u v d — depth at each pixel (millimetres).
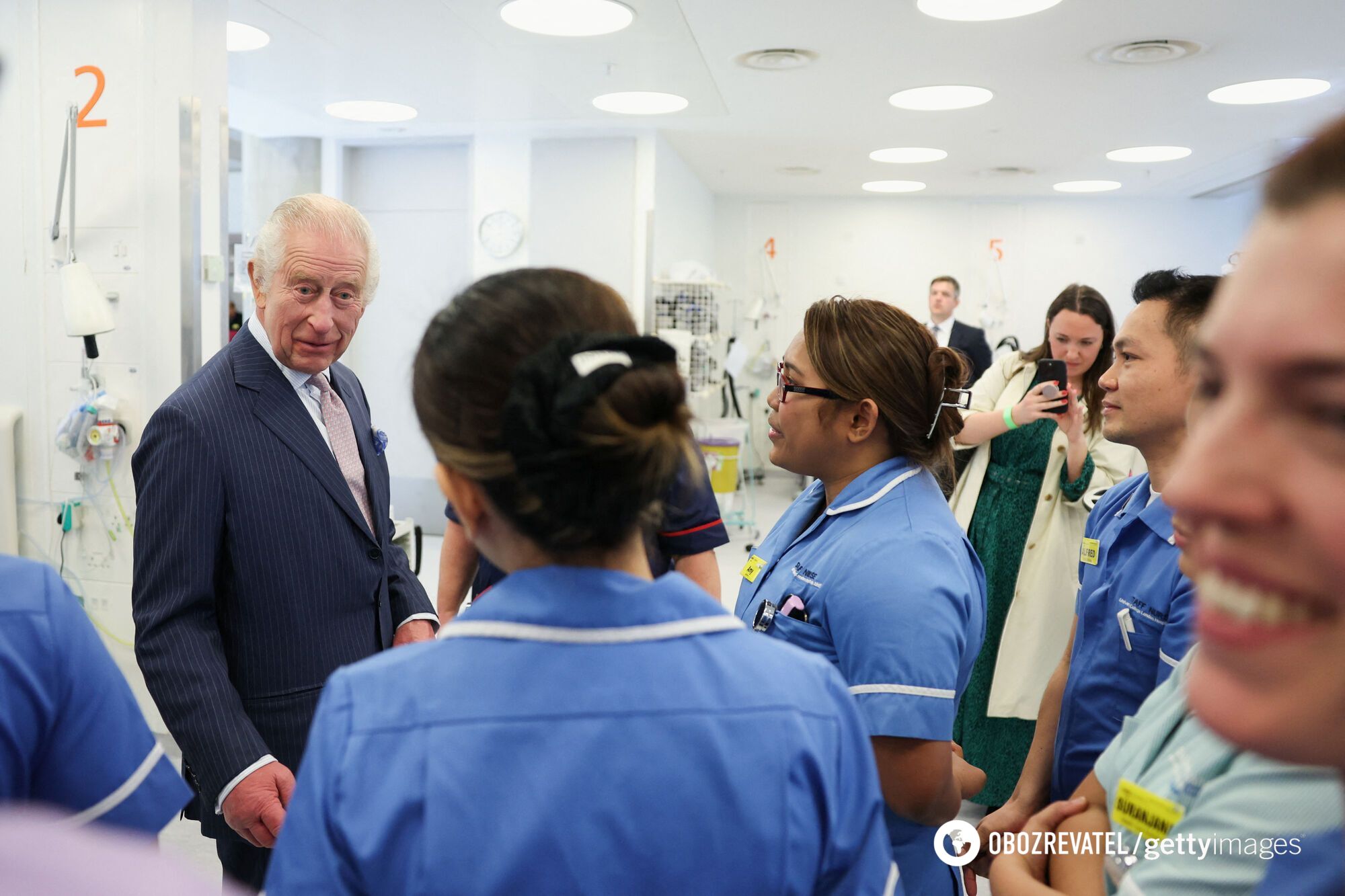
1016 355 3174
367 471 1944
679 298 7125
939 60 4926
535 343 738
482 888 648
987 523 2945
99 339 3209
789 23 4367
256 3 4141
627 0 4082
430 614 1982
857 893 767
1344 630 372
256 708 1692
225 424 1664
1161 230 9586
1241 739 396
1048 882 1045
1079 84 5352
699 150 7547
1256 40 4551
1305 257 360
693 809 692
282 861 682
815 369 1432
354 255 1783
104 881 293
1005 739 2965
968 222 9891
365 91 5695
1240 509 375
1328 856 654
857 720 809
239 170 7203
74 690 949
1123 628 1430
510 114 6289
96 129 3164
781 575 1448
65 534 3266
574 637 729
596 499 709
